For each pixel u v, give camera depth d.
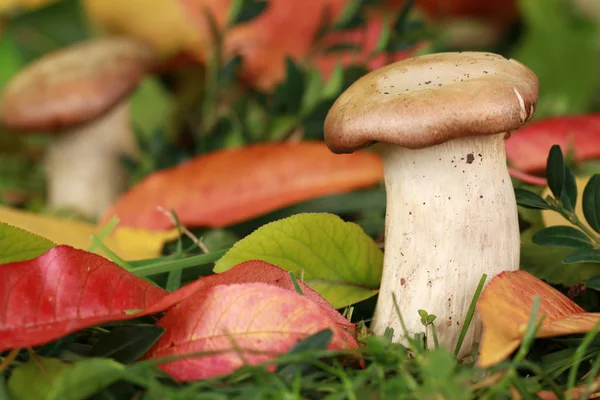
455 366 0.37
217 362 0.36
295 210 0.51
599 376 0.37
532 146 0.50
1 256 0.40
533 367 0.36
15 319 0.36
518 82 0.38
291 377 0.36
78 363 0.35
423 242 0.39
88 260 0.38
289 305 0.37
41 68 0.66
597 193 0.41
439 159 0.39
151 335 0.37
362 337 0.39
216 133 0.60
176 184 0.50
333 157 0.50
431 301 0.39
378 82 0.39
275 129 0.56
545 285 0.39
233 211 0.49
